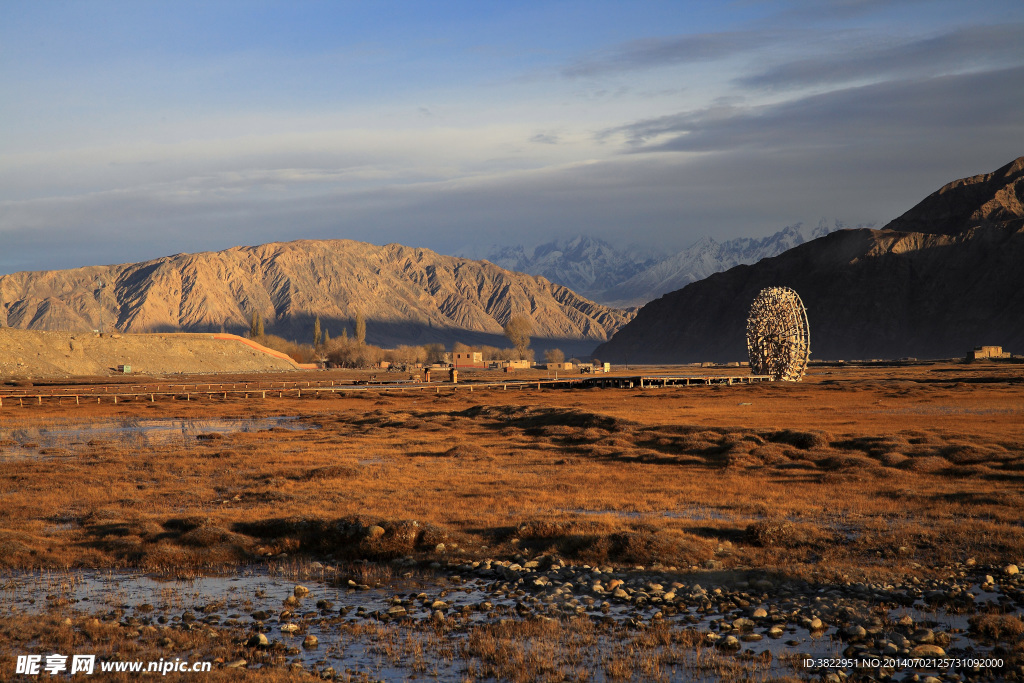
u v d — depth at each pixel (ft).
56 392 372.58
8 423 227.20
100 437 185.68
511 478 111.14
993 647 45.14
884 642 45.50
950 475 110.73
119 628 48.57
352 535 71.56
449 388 386.93
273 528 75.20
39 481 110.93
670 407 253.03
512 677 41.88
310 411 264.31
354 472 115.65
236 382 505.66
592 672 42.47
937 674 41.70
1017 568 60.39
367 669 43.21
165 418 246.47
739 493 98.32
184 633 47.83
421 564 65.92
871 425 178.81
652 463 129.59
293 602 55.31
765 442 146.82
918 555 66.08
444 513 85.10
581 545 68.23
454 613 52.80
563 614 51.96
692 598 55.06
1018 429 162.09
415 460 135.44
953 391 310.86
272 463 130.11
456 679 41.83
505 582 60.85
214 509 89.20
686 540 69.10
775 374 409.69
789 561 64.75
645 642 46.14
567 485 104.42
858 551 67.21
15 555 66.85
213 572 64.03
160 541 71.67
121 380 519.60
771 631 47.70
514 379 509.76
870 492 97.60
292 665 43.24
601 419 184.44
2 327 561.43
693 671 42.27
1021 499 88.22
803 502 91.30
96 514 84.69
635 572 61.67
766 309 412.98
